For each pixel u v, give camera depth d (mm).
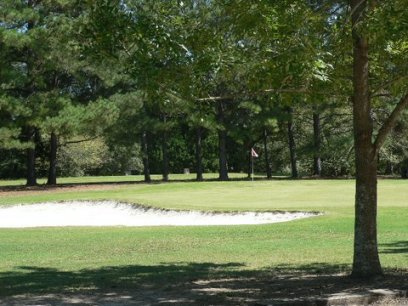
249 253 13234
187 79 8562
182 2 8781
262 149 62031
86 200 28672
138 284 9320
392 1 7812
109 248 14578
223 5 8734
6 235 17875
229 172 68938
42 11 35844
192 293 8477
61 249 14539
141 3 8742
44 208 28312
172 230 18234
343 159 49594
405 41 9391
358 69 8914
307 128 55594
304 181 38719
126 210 26219
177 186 35344
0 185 44344
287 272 10438
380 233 16000
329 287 8609
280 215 21547
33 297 8203
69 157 61625
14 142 34906
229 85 10562
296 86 9234
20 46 33281
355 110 9023
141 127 42125
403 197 26656
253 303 7633
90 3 8469
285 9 8367
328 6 9000
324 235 15914
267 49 8227
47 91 37719
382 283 8734
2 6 33500
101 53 8578
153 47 8367
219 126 42469
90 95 41656
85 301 7891
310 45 7840
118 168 67625
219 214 22453
